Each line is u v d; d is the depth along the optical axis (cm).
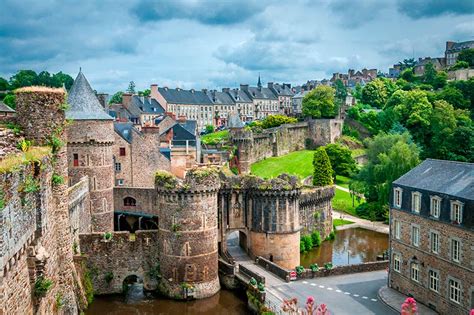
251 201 6194
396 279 5006
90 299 5072
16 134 3403
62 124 3619
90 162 6488
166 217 5288
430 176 4812
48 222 3156
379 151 10450
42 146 3494
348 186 11456
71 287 3738
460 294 4144
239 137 12319
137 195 7062
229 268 5500
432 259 4488
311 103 15650
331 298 4794
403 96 15162
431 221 4491
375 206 9575
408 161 9319
